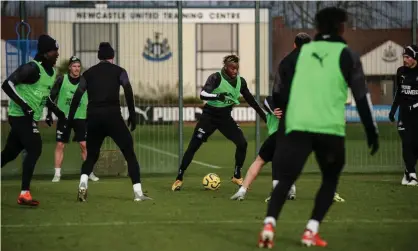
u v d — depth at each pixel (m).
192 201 33.81
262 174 48.22
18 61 46.81
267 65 79.94
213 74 37.38
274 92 26.95
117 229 26.00
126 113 62.66
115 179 45.25
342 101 22.33
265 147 33.59
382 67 54.91
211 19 120.44
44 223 27.50
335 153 22.28
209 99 36.91
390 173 49.44
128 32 65.81
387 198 34.88
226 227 26.30
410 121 41.16
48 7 61.62
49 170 51.97
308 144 22.23
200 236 24.55
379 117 65.50
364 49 54.94
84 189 33.94
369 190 38.28
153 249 22.52
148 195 36.28
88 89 33.69
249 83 120.25
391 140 60.22
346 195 36.09
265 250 22.28
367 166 52.19
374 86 56.22
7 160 33.53
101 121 33.28
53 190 38.81
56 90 43.78
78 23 67.69
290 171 22.33
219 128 38.34
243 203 33.06
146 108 70.69
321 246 22.84
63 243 23.59
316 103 22.00
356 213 29.81
